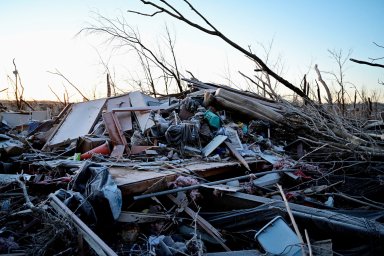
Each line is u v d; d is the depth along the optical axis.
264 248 2.97
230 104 7.82
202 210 4.37
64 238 2.82
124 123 7.38
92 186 3.55
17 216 3.53
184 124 6.39
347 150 5.73
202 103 8.16
